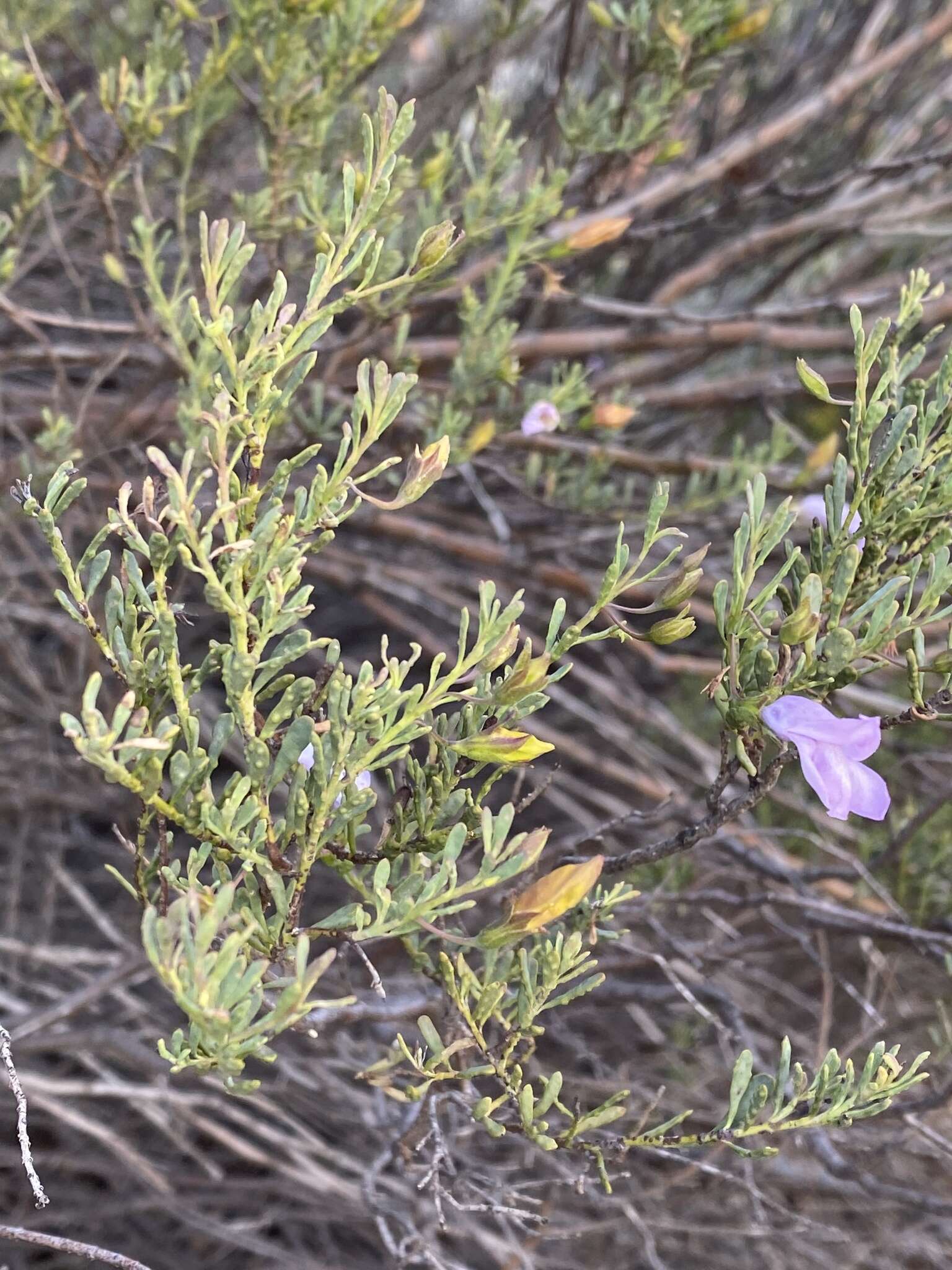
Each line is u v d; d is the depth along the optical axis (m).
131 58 0.44
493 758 0.19
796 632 0.19
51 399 0.48
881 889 0.35
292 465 0.18
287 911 0.19
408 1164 0.27
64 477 0.18
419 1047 0.22
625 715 0.62
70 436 0.33
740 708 0.19
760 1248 0.44
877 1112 0.20
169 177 0.43
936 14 0.51
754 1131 0.20
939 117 0.58
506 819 0.18
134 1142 0.55
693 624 0.19
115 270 0.32
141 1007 0.45
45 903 0.56
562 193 0.42
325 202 0.31
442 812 0.20
